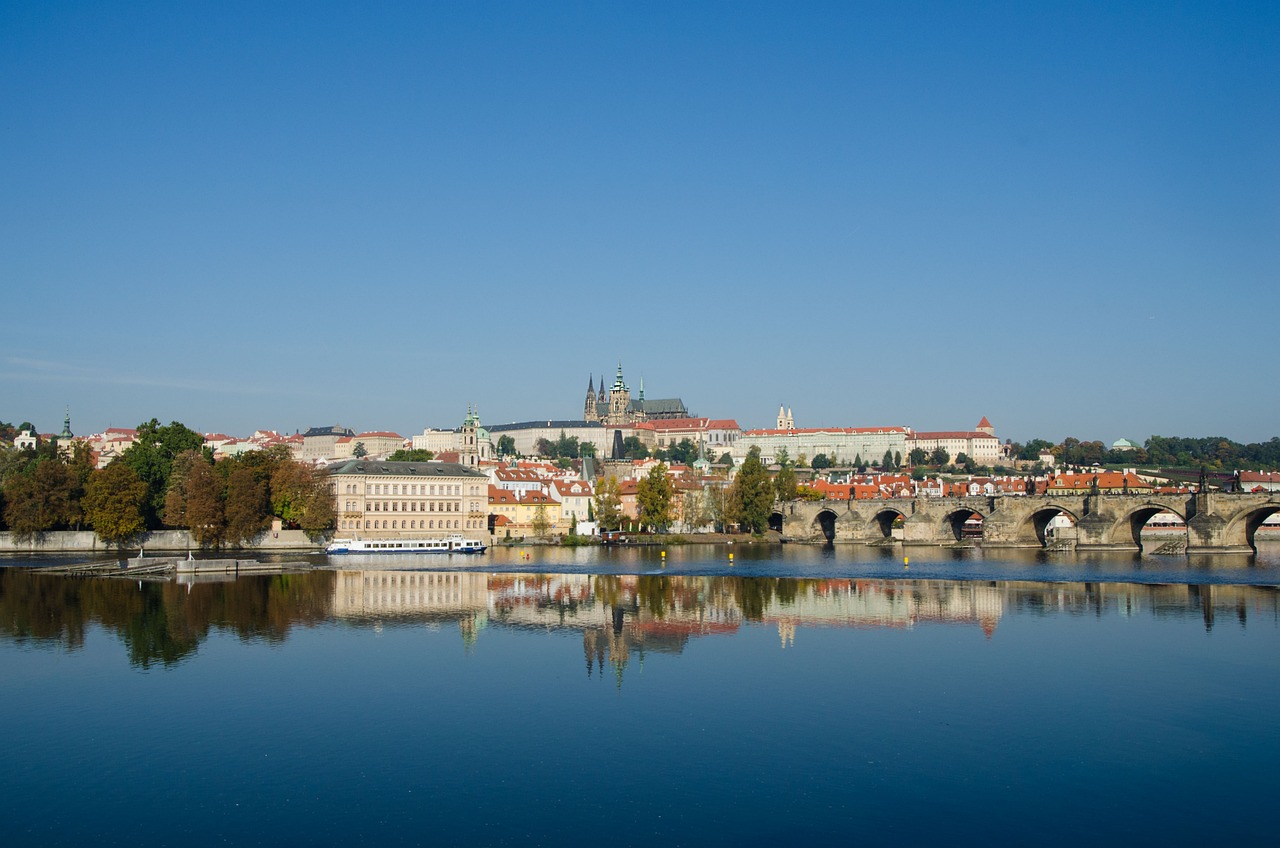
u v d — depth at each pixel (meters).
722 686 108.81
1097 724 94.69
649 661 121.38
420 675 113.81
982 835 71.19
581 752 87.00
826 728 93.56
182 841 70.06
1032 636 138.50
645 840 70.19
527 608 167.00
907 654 125.69
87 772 82.44
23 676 113.31
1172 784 79.94
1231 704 101.38
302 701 102.69
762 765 83.94
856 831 71.69
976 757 85.75
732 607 168.75
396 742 89.62
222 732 92.50
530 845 69.44
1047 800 76.88
